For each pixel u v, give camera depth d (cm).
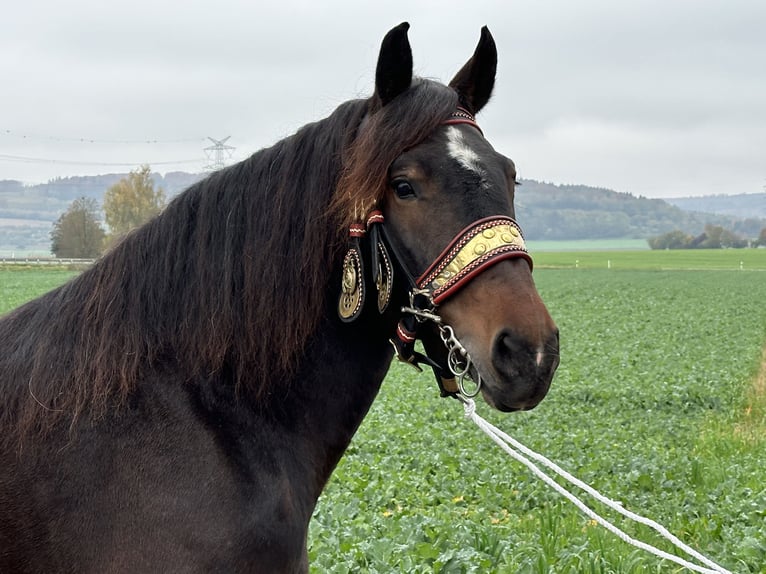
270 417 278
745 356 2047
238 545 254
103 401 260
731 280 5947
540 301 259
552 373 253
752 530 658
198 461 259
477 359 257
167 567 249
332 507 680
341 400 292
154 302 276
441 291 261
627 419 1279
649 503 790
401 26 272
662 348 2219
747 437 1169
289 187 285
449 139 271
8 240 19950
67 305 281
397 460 929
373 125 271
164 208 296
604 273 7012
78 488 254
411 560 535
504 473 867
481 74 308
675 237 15550
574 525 680
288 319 279
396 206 269
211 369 271
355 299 273
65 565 252
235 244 283
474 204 263
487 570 539
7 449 260
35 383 265
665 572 592
